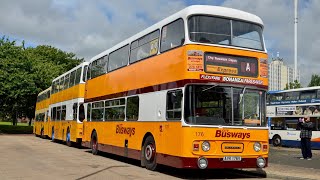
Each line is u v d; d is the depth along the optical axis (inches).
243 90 499.2
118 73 708.7
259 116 506.3
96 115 815.7
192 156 465.4
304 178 484.1
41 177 475.2
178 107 488.7
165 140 515.8
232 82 493.0
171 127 501.7
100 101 796.0
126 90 663.1
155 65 565.0
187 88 479.2
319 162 727.7
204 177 518.6
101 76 800.3
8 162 641.0
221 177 524.1
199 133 469.4
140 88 607.8
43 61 2506.2
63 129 1165.1
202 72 479.8
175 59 508.1
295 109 1358.3
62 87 1230.9
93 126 827.4
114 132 704.4
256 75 510.9
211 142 472.7
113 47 753.0
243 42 513.0
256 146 497.4
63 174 506.6
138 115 605.9
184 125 471.5
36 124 1777.8
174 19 527.2
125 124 654.5
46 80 2044.8
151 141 562.3
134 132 616.7
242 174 558.6
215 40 495.2
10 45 2003.0
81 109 1012.5
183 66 486.6
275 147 1386.6
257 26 529.3
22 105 2438.5
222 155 475.5
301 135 813.9
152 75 571.2
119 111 688.4
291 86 1814.7
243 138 489.7
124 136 656.4
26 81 1916.8
